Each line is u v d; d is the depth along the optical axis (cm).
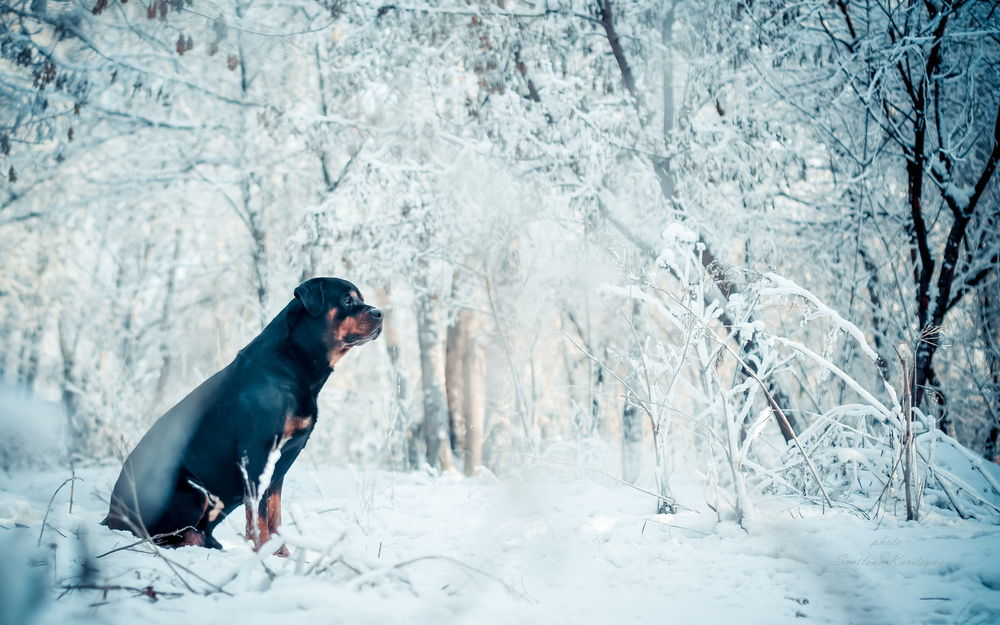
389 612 265
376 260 1003
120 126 1202
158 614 259
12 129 937
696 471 502
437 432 1309
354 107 1000
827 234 931
